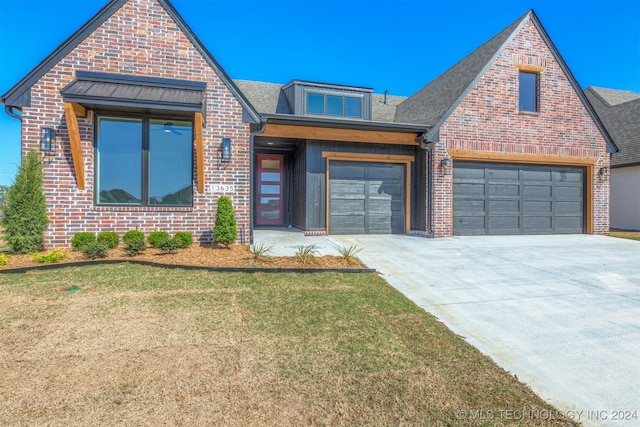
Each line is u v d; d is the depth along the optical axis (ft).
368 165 39.14
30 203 24.11
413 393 9.66
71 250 25.71
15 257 22.95
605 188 42.11
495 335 13.74
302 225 39.40
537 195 40.65
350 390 9.70
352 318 14.83
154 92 26.71
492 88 38.19
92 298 16.21
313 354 11.62
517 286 20.04
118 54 27.91
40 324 13.38
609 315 15.87
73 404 8.70
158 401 8.91
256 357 11.30
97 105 25.80
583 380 10.58
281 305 15.94
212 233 29.45
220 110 29.78
